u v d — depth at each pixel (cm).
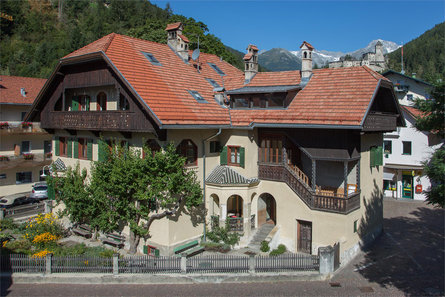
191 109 2005
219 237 2094
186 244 2011
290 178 2066
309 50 2286
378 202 2406
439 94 1659
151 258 1698
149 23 4791
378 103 2284
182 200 1981
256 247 2056
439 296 1545
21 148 3684
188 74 2439
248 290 1588
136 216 2017
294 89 2117
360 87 2014
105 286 1633
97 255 1838
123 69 1948
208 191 2141
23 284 1652
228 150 2219
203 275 1669
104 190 2044
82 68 2216
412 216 2928
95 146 2316
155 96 1903
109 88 2252
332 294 1550
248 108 2253
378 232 2430
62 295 1532
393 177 3497
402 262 1952
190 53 2911
